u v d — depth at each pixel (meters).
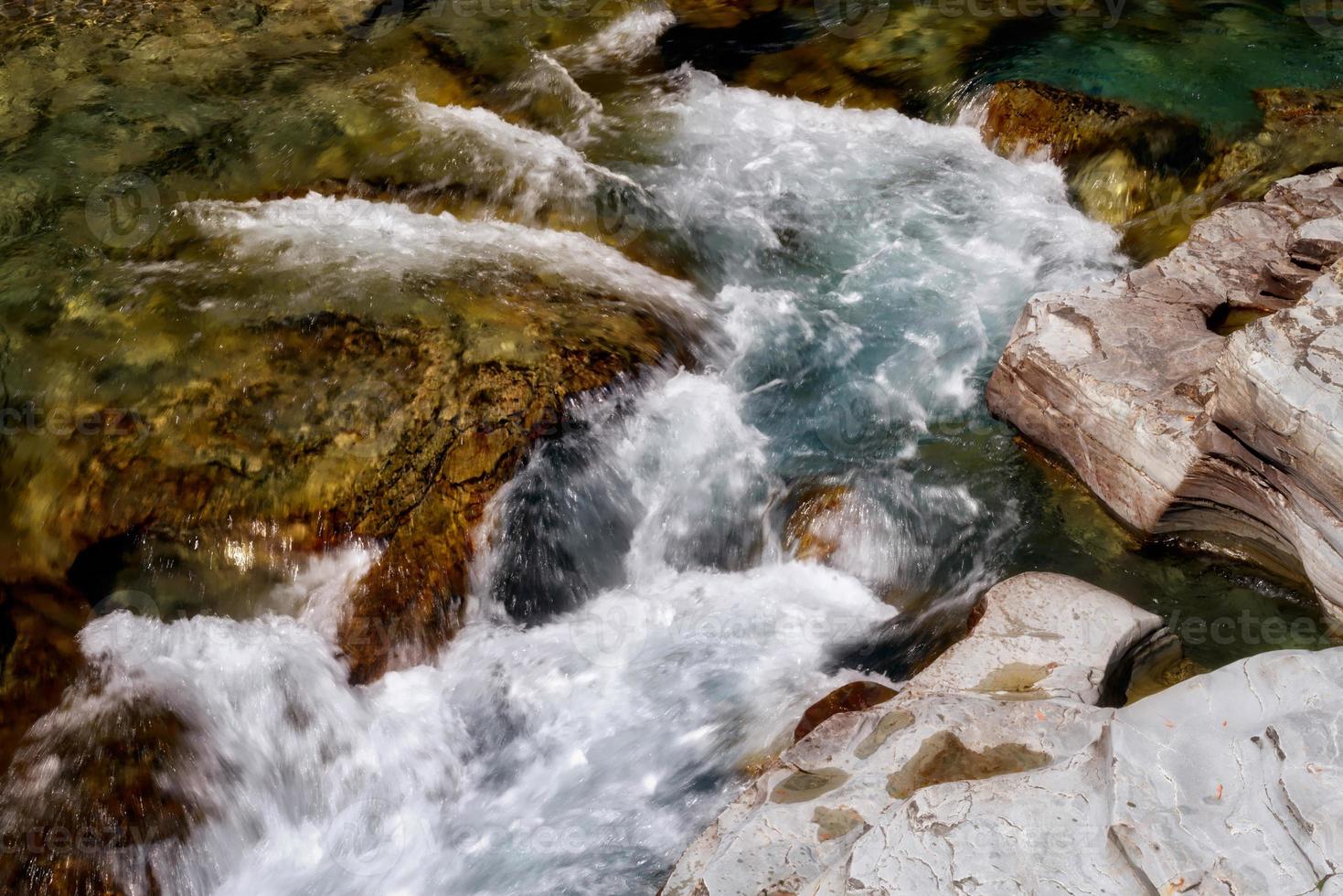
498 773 4.36
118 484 4.76
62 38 7.54
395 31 7.68
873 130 6.91
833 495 5.02
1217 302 5.08
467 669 4.62
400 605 4.62
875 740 3.61
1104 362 4.82
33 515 4.69
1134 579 4.66
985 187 6.53
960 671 3.95
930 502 4.99
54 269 5.71
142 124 6.74
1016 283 6.04
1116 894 2.88
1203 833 2.94
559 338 5.25
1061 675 3.89
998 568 4.76
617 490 5.03
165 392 5.06
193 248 5.86
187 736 4.28
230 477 4.77
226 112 6.82
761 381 5.61
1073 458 4.94
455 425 4.89
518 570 4.79
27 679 4.40
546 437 4.94
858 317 5.91
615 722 4.44
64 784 4.11
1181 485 4.45
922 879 2.98
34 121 6.78
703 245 6.25
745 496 5.12
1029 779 3.22
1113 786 3.11
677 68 7.43
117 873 3.96
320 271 5.64
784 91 7.20
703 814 4.06
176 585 4.64
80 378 5.12
